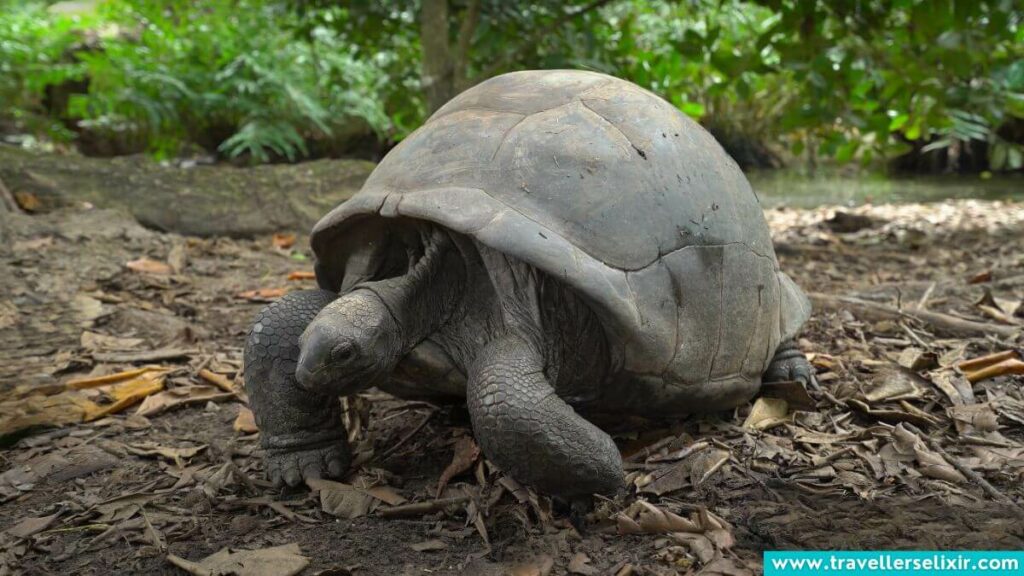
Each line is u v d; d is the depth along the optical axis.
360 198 2.79
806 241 7.80
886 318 4.67
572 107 2.82
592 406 2.85
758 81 12.14
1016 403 3.35
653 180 2.71
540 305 2.58
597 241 2.53
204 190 7.33
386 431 3.32
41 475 3.02
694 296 2.74
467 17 6.95
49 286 5.15
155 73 11.39
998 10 6.16
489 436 2.36
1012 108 7.08
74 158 7.41
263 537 2.50
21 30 12.69
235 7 11.80
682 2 8.18
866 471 2.81
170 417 3.60
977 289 5.35
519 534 2.44
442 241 2.70
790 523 2.44
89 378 3.93
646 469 2.83
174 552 2.43
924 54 6.82
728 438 3.08
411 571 2.26
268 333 2.72
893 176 16.14
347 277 2.90
